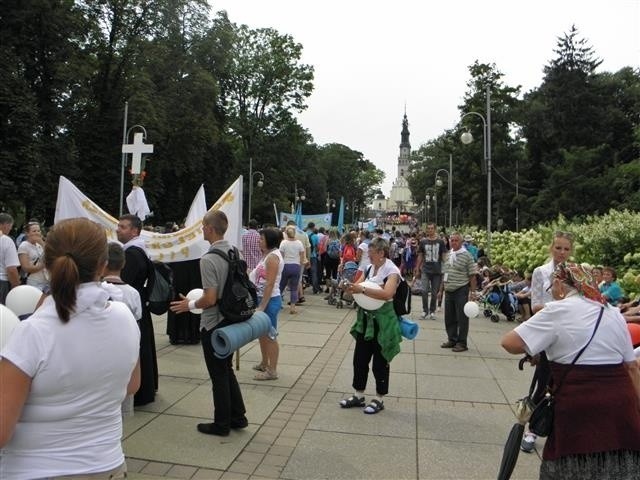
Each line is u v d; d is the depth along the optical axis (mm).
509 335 3082
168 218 42781
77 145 34406
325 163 99875
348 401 5801
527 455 4695
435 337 9922
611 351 2918
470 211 56844
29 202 29828
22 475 1929
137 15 34844
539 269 5449
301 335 9617
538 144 54562
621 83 57969
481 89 51875
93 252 2059
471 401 6129
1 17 27953
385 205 166625
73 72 30188
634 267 12211
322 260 16359
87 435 2035
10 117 27203
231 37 40094
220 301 4750
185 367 7125
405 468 4355
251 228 12391
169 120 35594
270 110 49938
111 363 2080
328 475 4203
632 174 42000
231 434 4941
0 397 1844
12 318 2504
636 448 2807
